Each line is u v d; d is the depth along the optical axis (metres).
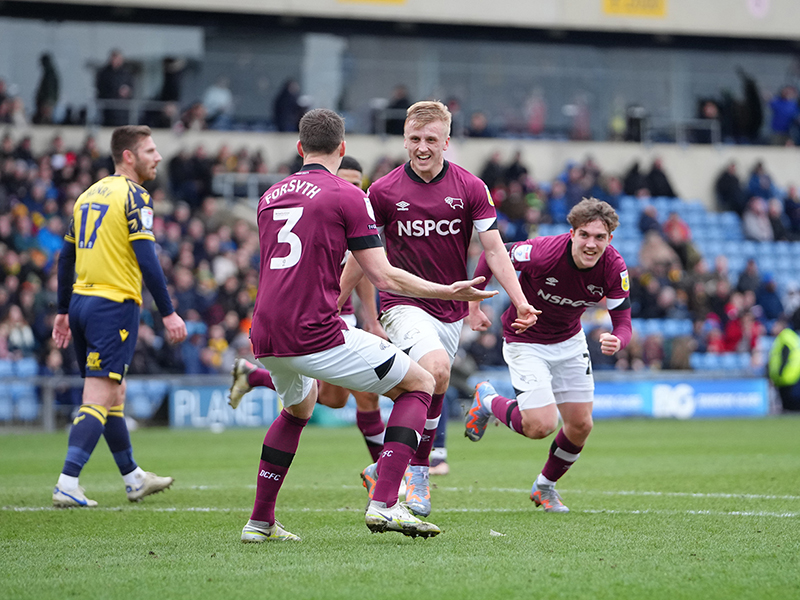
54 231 42.06
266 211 9.93
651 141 57.38
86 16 52.78
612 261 12.97
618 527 11.36
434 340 11.89
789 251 55.12
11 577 8.48
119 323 14.04
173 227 42.19
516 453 24.81
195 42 50.62
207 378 37.06
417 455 11.92
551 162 55.69
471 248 43.28
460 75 54.59
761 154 58.78
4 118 47.59
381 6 55.81
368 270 9.73
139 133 14.50
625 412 41.00
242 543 10.29
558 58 56.12
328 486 16.81
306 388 10.18
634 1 59.34
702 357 44.88
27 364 36.31
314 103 52.31
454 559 9.10
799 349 42.78
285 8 54.22
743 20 60.66
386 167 48.47
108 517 12.71
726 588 7.83
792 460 21.72
